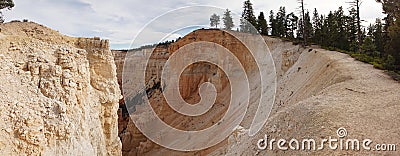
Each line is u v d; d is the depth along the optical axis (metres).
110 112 25.34
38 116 15.80
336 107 15.72
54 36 25.86
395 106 15.52
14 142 14.12
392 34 28.88
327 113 14.75
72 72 20.83
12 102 15.40
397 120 13.50
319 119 14.25
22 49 19.47
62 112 17.34
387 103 16.22
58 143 16.42
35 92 17.28
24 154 14.34
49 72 19.12
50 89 18.27
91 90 23.66
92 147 20.58
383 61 29.84
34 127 15.13
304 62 40.94
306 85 31.73
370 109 15.30
